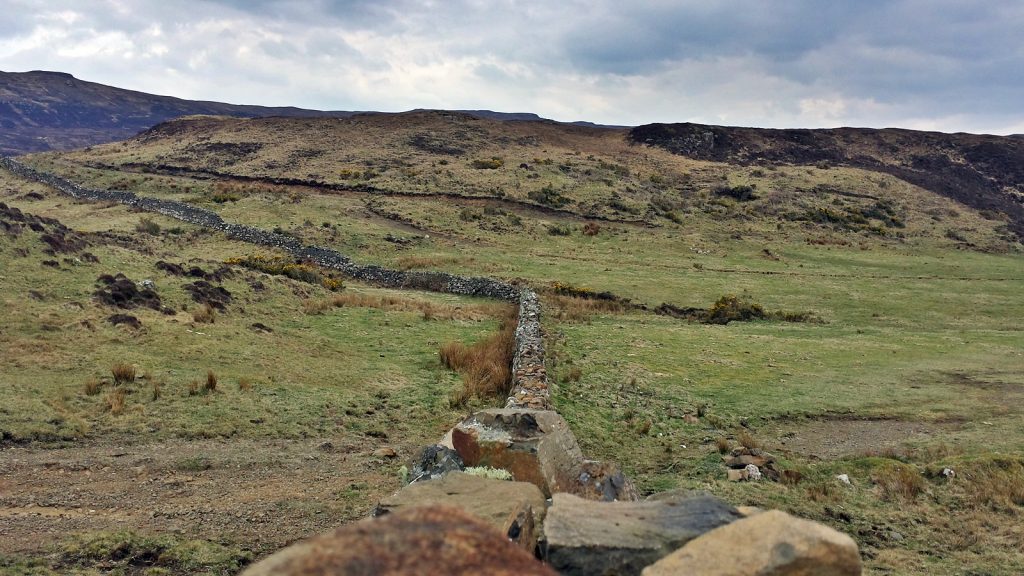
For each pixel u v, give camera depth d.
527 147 95.31
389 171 74.62
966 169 107.38
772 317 35.00
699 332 30.11
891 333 31.88
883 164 107.19
